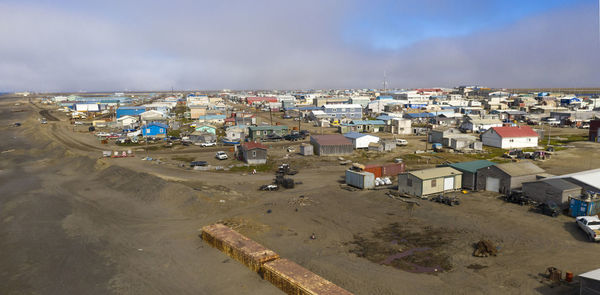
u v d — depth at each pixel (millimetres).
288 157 66312
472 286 22047
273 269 23266
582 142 78750
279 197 41844
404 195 41062
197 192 41125
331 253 27344
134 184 46812
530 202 36625
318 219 34656
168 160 64562
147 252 28562
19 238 31875
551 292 20969
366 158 65125
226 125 115188
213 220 35125
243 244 27422
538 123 113750
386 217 34750
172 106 190625
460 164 46406
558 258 25141
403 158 64625
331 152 68062
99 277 24859
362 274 23953
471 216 34062
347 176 47500
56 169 60719
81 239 31422
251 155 60375
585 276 19641
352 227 32500
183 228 33438
